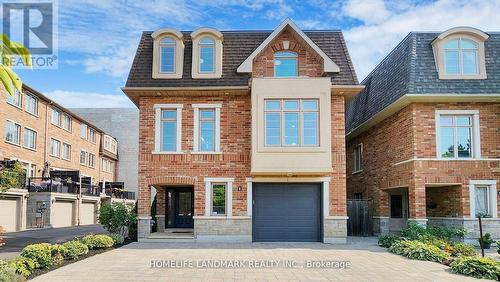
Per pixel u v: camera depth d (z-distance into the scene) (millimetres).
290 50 18781
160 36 18906
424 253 13305
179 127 18500
